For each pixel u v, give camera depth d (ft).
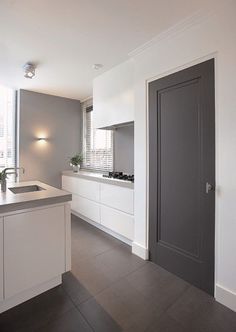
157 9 5.67
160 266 7.48
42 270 5.84
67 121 14.93
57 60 8.87
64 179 14.40
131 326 4.92
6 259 5.21
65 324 4.95
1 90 12.92
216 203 5.75
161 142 7.34
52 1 5.41
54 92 13.60
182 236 6.76
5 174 6.96
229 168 5.41
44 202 5.79
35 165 13.65
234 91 5.26
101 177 10.81
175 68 6.68
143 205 8.02
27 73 9.41
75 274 6.99
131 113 8.75
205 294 6.02
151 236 7.80
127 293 6.06
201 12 5.69
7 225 5.20
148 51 7.57
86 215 12.03
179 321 5.07
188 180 6.52
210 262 5.95
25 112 13.12
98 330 4.80
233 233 5.37
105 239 9.88
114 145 12.23
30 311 5.33
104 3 5.47
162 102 7.24
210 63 5.79
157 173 7.48
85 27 6.52
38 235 5.74
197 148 6.23
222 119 5.51
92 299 5.79
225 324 4.99
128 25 6.39
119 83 9.36
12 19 6.12
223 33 5.42
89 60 8.89
